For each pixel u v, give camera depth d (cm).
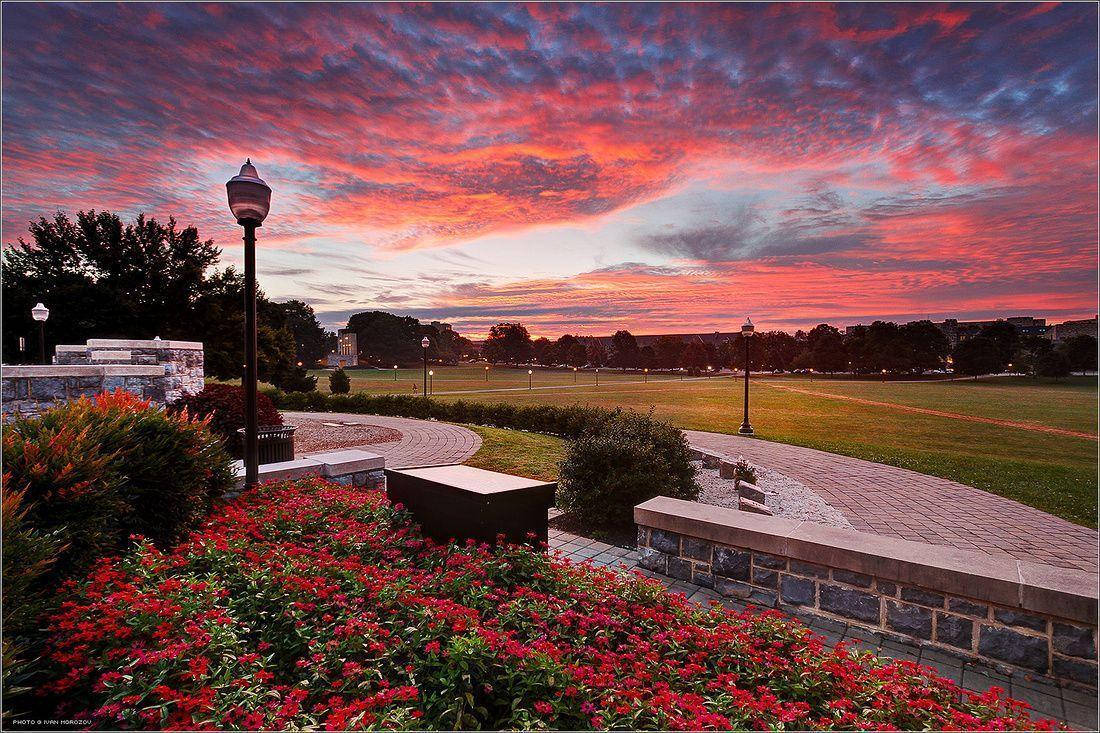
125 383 991
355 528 420
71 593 279
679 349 10612
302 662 227
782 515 734
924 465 1127
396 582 305
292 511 459
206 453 439
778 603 423
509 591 339
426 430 1544
